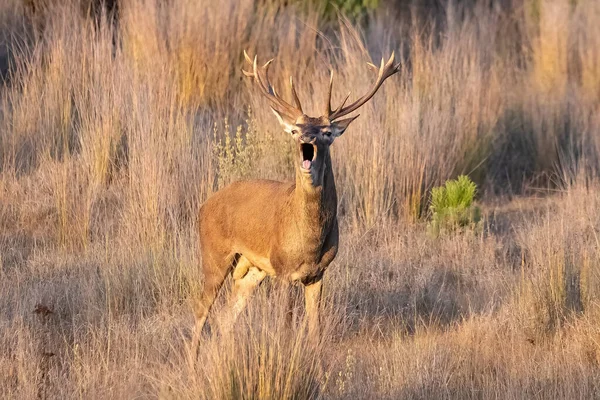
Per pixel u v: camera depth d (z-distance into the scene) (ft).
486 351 62.39
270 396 48.32
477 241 84.58
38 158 94.17
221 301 66.95
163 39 107.76
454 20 133.69
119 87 94.38
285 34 118.93
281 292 57.67
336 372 56.80
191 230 79.66
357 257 78.13
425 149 95.30
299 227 58.29
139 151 86.12
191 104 105.70
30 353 59.72
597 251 72.02
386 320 69.87
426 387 55.72
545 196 105.50
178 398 50.34
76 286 71.56
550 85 126.41
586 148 110.52
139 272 71.97
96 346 60.90
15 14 115.14
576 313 68.03
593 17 135.54
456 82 106.52
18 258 78.33
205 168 86.38
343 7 133.39
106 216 83.46
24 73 101.30
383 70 62.23
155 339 62.69
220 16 111.45
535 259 73.36
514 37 150.41
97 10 116.67
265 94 60.75
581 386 55.31
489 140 105.91
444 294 74.23
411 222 91.20
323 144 55.98
